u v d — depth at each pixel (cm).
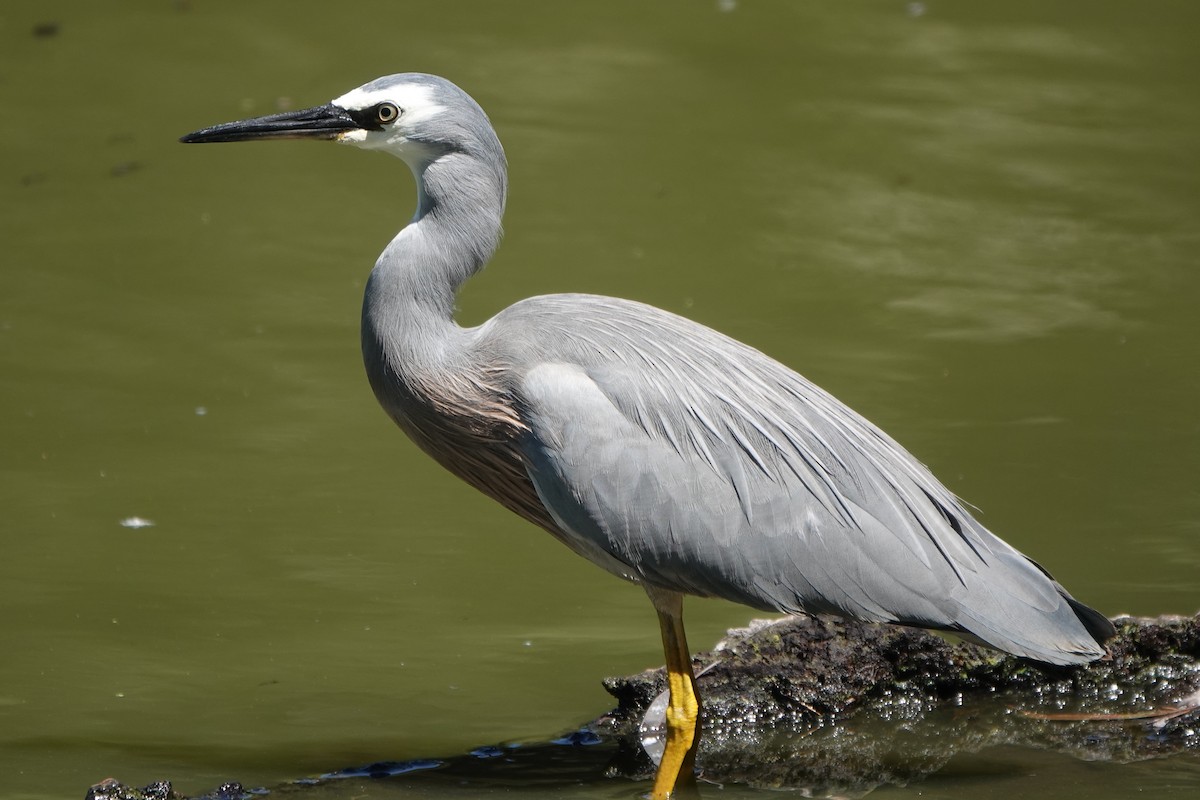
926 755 926
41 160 1936
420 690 1001
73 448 1329
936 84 2245
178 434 1362
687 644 1023
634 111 2116
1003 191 1948
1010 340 1572
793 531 912
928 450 1329
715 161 1995
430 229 958
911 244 1806
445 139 951
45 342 1527
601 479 912
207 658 1033
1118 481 1274
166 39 2250
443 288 956
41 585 1115
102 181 1895
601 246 1777
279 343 1548
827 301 1661
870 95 2200
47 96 2086
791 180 1958
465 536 1219
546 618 1101
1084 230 1847
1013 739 948
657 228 1823
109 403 1414
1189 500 1239
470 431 958
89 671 1011
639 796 877
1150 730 955
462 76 2175
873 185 1955
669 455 913
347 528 1220
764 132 2078
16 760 903
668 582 928
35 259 1706
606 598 1134
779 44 2356
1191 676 1016
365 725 958
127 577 1130
